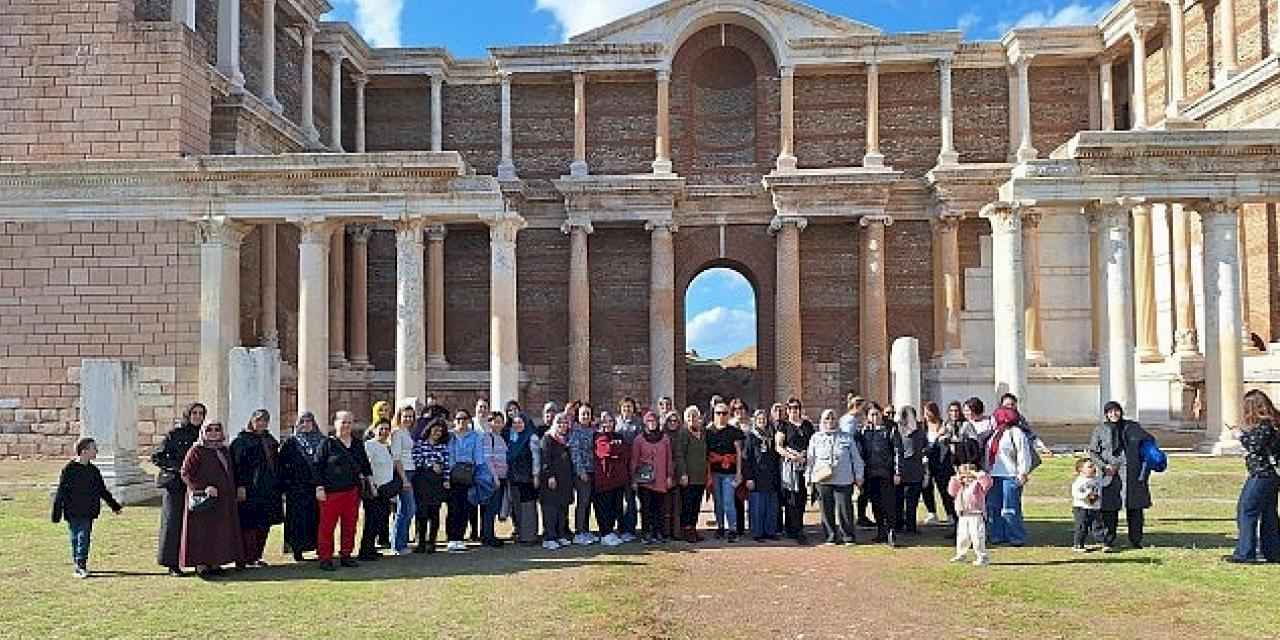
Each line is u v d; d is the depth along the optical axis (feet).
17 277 114.01
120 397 86.53
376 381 162.91
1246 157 112.47
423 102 175.73
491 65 174.29
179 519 58.44
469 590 53.47
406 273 112.47
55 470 101.86
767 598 51.62
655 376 162.50
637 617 47.21
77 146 117.91
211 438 58.13
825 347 170.81
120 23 118.11
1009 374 118.32
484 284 174.09
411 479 66.54
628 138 174.40
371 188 112.57
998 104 171.53
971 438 69.72
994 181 161.07
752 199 168.96
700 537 72.08
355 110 170.91
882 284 162.50
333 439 60.80
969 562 61.16
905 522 72.54
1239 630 44.62
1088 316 163.94
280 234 143.23
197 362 112.27
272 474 61.16
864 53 167.02
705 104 177.58
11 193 113.70
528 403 171.01
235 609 49.24
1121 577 55.52
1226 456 109.19
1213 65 146.72
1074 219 165.07
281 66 152.15
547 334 171.94
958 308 161.99
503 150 170.81
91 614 48.34
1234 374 112.37
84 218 113.60
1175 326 148.05
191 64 119.34
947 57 166.20
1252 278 138.51
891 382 163.73
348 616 47.70
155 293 112.98
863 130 172.35
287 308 145.28
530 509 70.33
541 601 50.67
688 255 171.42
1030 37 165.58
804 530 74.84
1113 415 63.62
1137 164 113.91
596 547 68.28
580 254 164.86
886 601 50.85
